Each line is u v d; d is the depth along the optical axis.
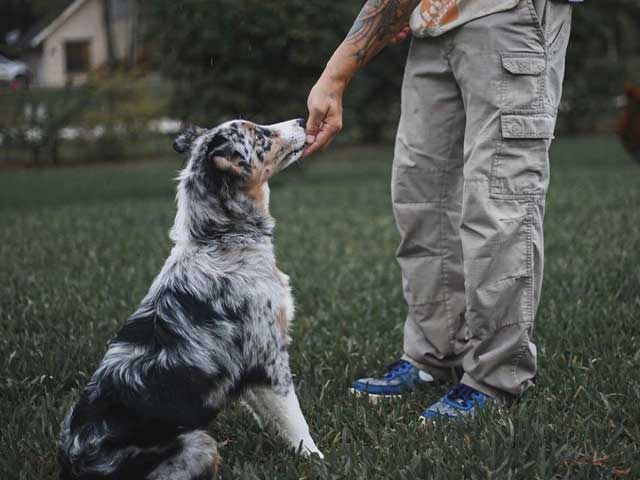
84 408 2.68
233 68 12.01
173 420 2.67
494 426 3.09
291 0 11.00
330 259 6.72
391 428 3.31
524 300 3.19
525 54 3.06
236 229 3.10
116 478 2.56
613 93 20.48
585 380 3.55
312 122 3.37
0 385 3.78
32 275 6.08
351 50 3.35
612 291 5.05
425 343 3.76
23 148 18.45
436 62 3.38
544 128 3.11
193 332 2.87
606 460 2.86
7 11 45.69
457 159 3.49
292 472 2.90
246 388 3.03
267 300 3.04
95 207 10.52
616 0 20.52
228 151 3.06
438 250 3.60
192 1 10.97
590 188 9.89
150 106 19.39
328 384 3.81
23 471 2.95
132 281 5.90
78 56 39.88
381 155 18.28
